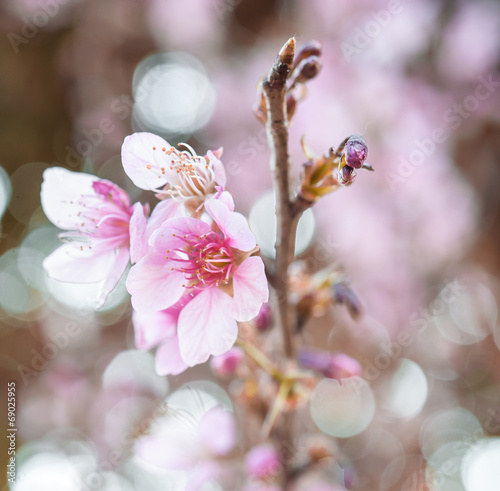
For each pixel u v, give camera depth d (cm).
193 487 30
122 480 43
